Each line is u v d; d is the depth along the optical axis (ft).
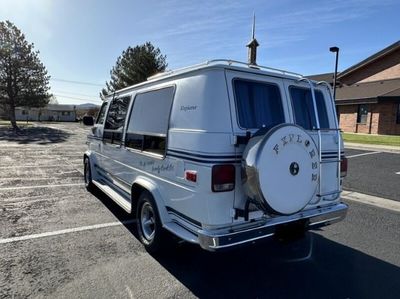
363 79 92.27
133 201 14.93
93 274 11.59
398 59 83.51
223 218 10.19
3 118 188.14
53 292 10.37
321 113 13.38
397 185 27.30
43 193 22.91
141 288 10.77
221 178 10.00
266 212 10.12
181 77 11.84
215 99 10.29
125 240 14.70
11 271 11.66
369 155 45.55
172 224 11.87
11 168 33.37
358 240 15.24
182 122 11.22
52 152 47.57
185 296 10.39
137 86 15.75
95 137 21.90
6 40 102.17
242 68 10.94
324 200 12.92
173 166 11.55
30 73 107.86
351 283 11.35
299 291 10.82
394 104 72.28
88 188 23.68
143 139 13.99
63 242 14.34
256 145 9.86
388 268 12.48
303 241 15.03
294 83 12.40
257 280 11.50
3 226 16.17
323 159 12.84
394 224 17.54
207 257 13.17
